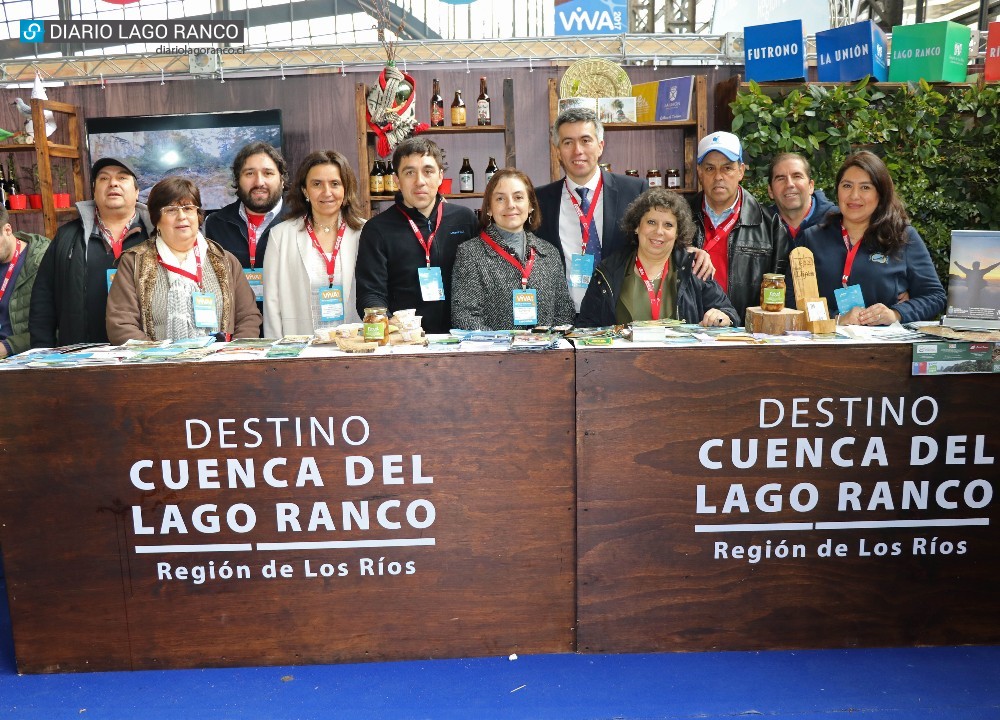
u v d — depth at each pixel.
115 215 3.04
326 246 3.25
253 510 2.22
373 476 2.22
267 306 3.26
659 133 4.99
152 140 4.92
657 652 2.33
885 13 8.45
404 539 2.25
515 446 2.22
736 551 2.28
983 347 2.17
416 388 2.19
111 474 2.20
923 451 2.23
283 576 2.26
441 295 3.03
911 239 2.93
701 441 2.22
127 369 2.15
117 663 2.29
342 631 2.29
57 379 2.15
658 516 2.25
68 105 4.92
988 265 2.30
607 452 2.22
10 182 5.04
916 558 2.29
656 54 4.90
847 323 2.66
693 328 2.47
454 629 2.31
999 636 2.34
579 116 3.14
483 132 4.80
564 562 2.28
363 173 4.54
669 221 2.73
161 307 2.73
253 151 3.54
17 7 6.15
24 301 3.25
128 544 2.23
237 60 4.98
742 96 4.26
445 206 3.16
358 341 2.27
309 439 2.20
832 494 2.25
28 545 2.23
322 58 4.95
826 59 4.47
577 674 2.24
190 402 2.17
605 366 2.19
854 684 2.17
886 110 4.36
